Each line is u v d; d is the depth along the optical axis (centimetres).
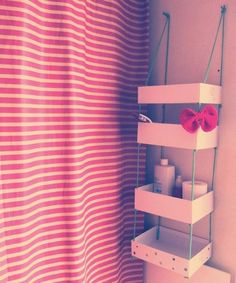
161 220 131
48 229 106
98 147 121
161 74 129
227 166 112
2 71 89
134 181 134
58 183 106
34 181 100
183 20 120
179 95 103
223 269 115
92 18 114
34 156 99
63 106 104
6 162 92
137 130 127
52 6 100
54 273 108
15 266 94
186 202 103
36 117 99
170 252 120
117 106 125
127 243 135
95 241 123
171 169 119
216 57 112
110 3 118
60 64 102
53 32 101
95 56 116
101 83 119
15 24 88
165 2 125
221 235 115
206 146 105
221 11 110
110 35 119
